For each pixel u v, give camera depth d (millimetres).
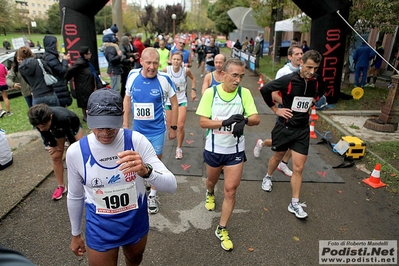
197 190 4094
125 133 1799
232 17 31688
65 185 4117
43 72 5129
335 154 5266
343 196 3982
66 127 3340
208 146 2973
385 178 4395
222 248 2990
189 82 12445
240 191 4070
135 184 1852
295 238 3162
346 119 7047
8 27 33531
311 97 3279
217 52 11352
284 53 23078
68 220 3383
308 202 3838
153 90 3373
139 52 10227
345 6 7344
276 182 4316
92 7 7168
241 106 2875
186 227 3324
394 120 6148
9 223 3309
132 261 2182
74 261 2783
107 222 1842
